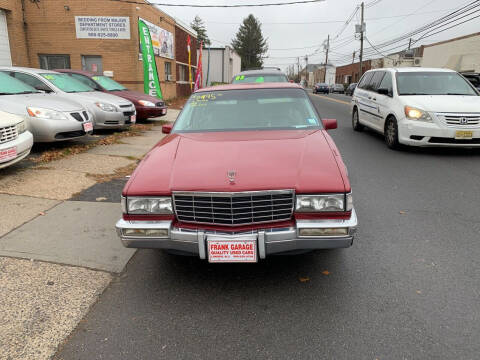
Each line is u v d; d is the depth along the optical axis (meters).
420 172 6.46
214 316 2.66
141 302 2.84
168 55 22.75
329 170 2.86
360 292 2.93
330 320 2.60
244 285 3.06
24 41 17.95
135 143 9.09
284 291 2.96
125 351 2.33
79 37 17.94
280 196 2.71
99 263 3.39
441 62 33.84
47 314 2.68
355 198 5.13
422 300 2.81
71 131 7.56
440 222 4.29
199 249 2.72
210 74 46.16
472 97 7.87
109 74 18.27
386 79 9.16
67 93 9.16
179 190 2.73
